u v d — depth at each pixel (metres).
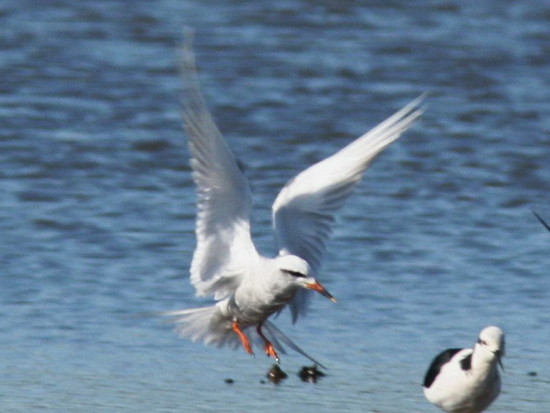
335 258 16.20
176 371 12.55
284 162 20.20
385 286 15.23
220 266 10.62
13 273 15.39
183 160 20.20
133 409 11.55
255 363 12.86
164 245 16.59
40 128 21.28
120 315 14.09
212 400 11.82
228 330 11.06
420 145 20.97
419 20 27.78
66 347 13.14
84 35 26.30
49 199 18.30
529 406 11.88
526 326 14.02
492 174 19.77
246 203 10.48
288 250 10.83
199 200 10.44
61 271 15.51
